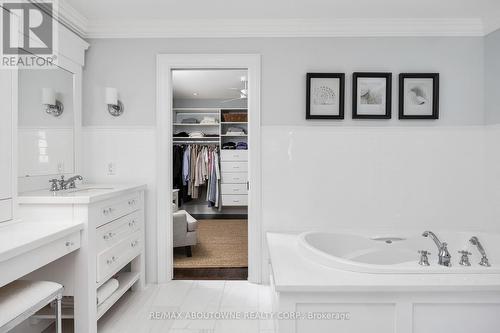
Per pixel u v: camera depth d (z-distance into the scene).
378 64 2.59
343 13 2.44
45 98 2.17
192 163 5.57
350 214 2.62
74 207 1.73
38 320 1.87
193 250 3.57
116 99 2.53
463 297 1.46
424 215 2.61
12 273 1.25
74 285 1.72
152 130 2.62
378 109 2.58
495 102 2.46
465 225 2.59
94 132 2.61
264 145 2.61
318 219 2.62
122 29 2.58
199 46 2.61
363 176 2.61
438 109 2.58
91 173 2.62
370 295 1.47
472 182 2.59
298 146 2.61
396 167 2.61
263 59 2.60
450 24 2.53
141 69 2.61
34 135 2.07
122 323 2.00
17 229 1.54
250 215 2.61
